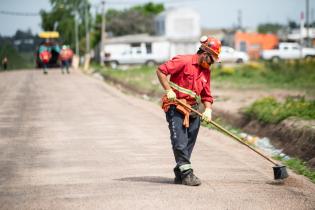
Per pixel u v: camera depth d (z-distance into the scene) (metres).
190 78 10.91
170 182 11.42
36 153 15.01
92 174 12.27
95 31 118.94
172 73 10.93
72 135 18.14
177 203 9.74
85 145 16.23
